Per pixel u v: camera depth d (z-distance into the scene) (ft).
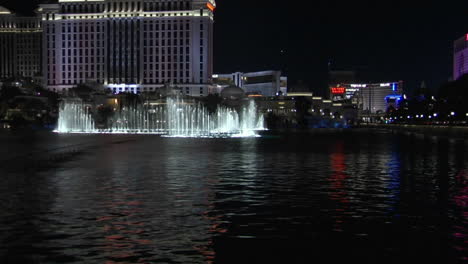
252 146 234.99
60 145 231.30
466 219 67.00
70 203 77.46
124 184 98.89
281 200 81.20
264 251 52.01
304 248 53.06
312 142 281.95
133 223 63.82
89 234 58.29
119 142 263.49
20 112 536.01
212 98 645.92
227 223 64.13
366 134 433.07
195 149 209.56
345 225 63.31
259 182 103.04
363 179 109.09
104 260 48.91
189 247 53.31
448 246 53.88
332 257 50.08
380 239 56.65
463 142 288.10
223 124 630.33
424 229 61.31
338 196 85.46
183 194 86.79
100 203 77.56
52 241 55.31
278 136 370.73
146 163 144.05
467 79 447.01
